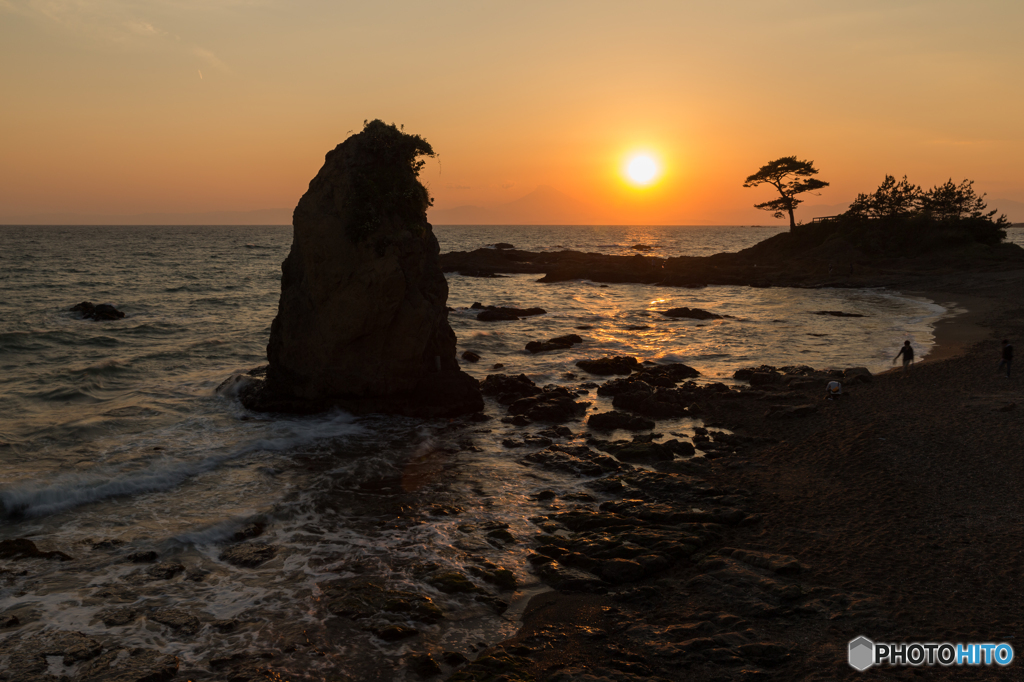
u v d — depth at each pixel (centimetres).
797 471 1656
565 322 4597
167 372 2731
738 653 895
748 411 2270
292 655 916
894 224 8306
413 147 2247
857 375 2594
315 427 2062
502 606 1048
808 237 9156
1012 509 1352
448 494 1542
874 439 1839
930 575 1094
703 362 3216
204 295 5803
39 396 2284
